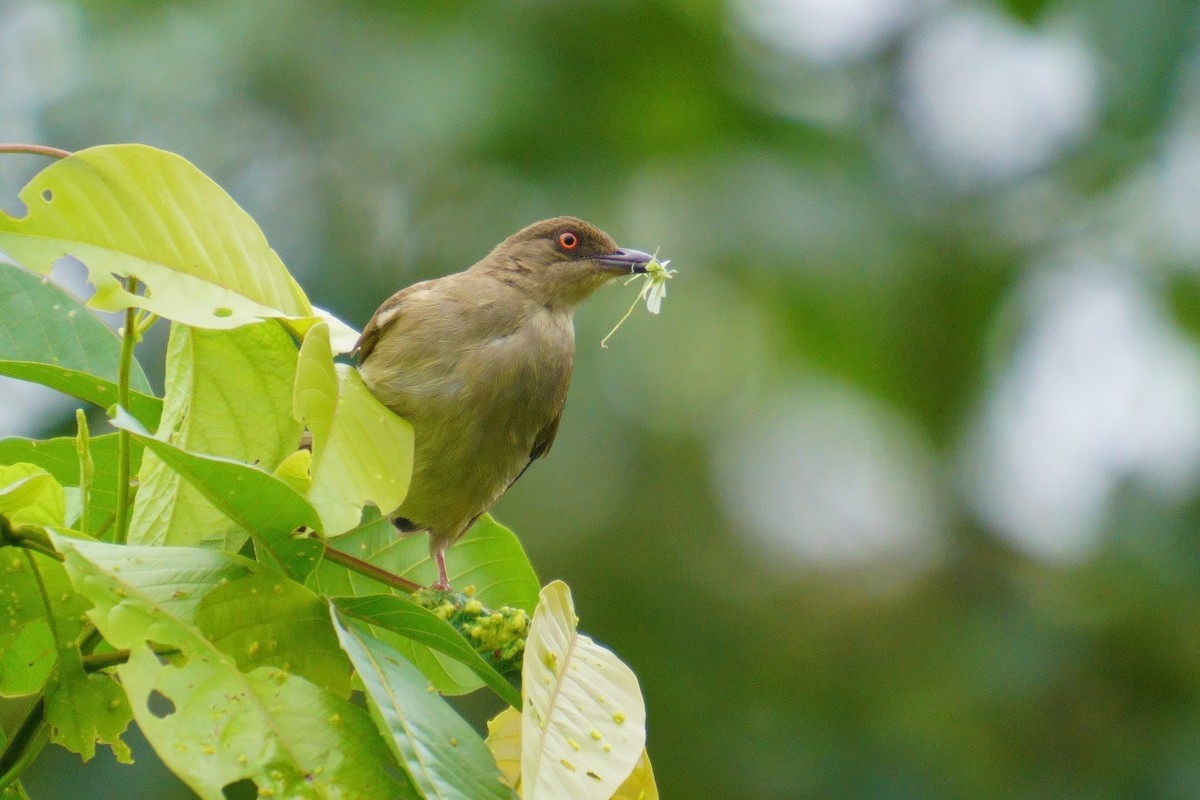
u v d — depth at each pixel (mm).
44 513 4473
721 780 14070
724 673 14883
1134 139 15781
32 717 4613
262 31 13594
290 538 4574
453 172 14109
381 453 4957
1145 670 14664
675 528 15352
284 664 4297
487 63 14094
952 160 16891
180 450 4160
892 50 17000
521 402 7668
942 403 16328
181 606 4133
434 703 4223
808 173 15766
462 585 6426
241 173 13586
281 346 5117
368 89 13695
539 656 4574
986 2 16141
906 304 15992
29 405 10891
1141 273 16094
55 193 4602
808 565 16062
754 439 16281
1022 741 14430
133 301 4598
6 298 5820
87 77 13211
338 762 3971
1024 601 15578
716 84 15656
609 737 4477
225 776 3811
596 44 14922
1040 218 16672
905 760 14227
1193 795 13758
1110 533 15281
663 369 15492
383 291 13594
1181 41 14875
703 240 15109
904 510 16578
